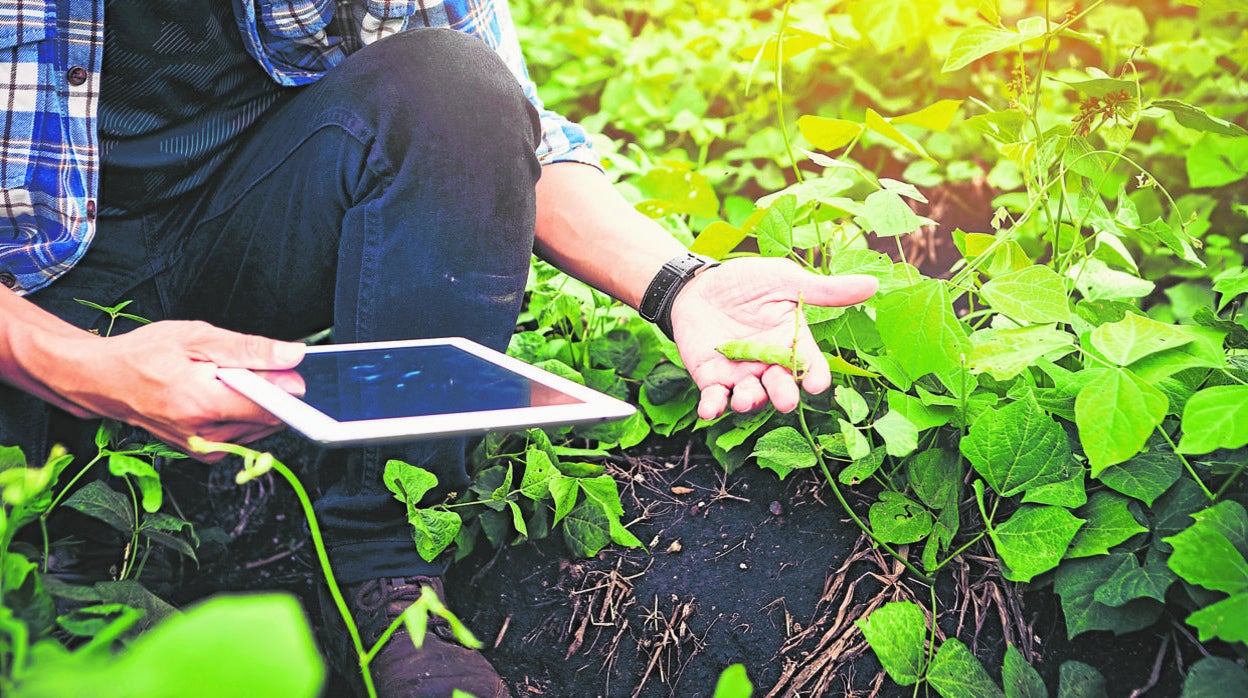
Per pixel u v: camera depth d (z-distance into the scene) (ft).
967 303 7.80
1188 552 4.77
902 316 5.29
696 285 5.39
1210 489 5.25
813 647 5.40
